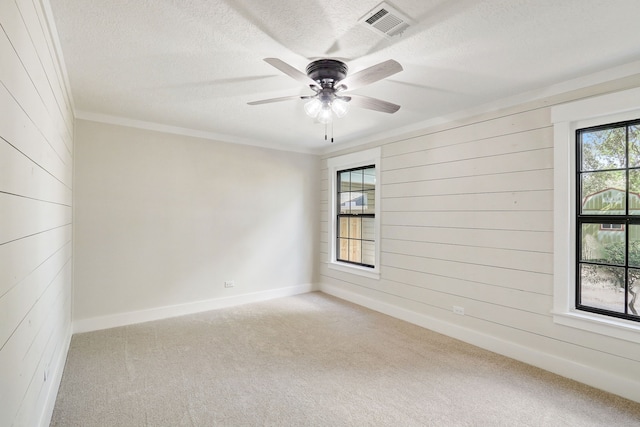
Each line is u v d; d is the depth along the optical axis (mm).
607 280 2436
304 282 5195
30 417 1479
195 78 2559
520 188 2855
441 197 3496
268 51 2133
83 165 3414
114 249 3604
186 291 4094
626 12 1704
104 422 1965
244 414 2068
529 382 2477
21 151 1283
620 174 2383
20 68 1253
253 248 4664
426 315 3635
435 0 1615
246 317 3949
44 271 1771
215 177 4316
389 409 2135
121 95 2922
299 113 3424
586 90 2486
